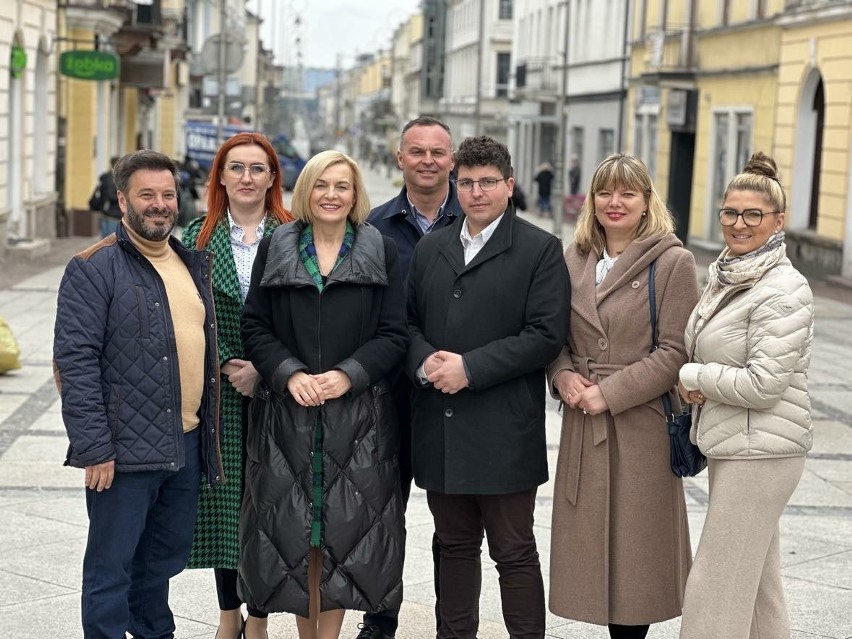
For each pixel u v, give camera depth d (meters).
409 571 6.50
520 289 4.96
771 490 4.55
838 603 6.09
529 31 56.50
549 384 5.14
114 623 4.72
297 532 4.80
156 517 4.95
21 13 22.80
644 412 4.93
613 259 5.02
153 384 4.68
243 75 81.12
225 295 5.25
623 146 37.97
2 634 5.48
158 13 31.59
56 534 6.89
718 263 4.62
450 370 4.86
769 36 26.06
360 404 4.89
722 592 4.59
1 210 21.61
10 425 9.46
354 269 4.91
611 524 4.96
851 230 21.92
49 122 25.78
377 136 109.25
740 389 4.46
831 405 11.36
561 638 5.62
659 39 31.17
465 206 5.01
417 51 104.12
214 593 6.12
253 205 5.34
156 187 4.70
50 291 17.67
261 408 4.98
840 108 22.31
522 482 4.99
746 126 27.72
